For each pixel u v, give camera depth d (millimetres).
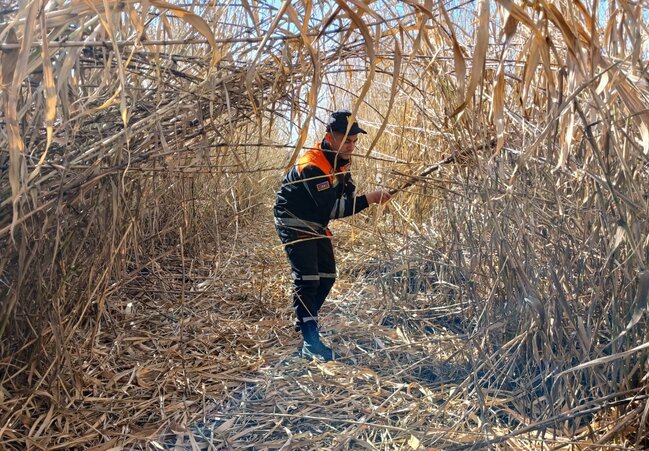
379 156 3463
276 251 4758
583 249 1887
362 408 2191
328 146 2627
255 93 2021
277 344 3002
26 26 1025
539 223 2070
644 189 1764
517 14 1164
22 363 2113
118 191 1978
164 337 2957
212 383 2500
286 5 1254
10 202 1669
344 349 2832
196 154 2088
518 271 2014
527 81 1359
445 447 1854
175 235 4242
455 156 2283
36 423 1986
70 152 1854
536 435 1854
